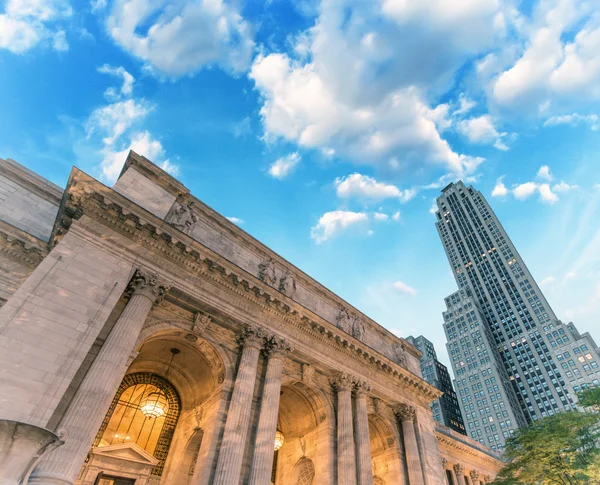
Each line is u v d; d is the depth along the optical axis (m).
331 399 36.53
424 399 46.31
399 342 50.25
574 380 138.62
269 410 28.86
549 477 39.34
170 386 34.41
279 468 37.06
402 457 40.53
